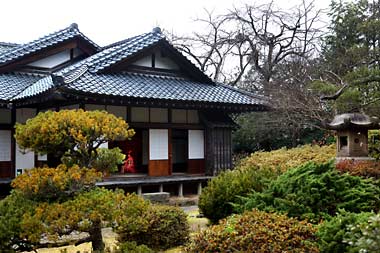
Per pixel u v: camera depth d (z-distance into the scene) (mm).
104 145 13672
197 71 15594
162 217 7688
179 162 16891
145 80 14164
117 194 5660
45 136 5527
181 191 14484
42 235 5270
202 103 13930
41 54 15336
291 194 6465
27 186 5344
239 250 4820
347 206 6152
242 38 25938
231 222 5562
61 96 11117
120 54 13977
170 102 13117
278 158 13922
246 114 21594
